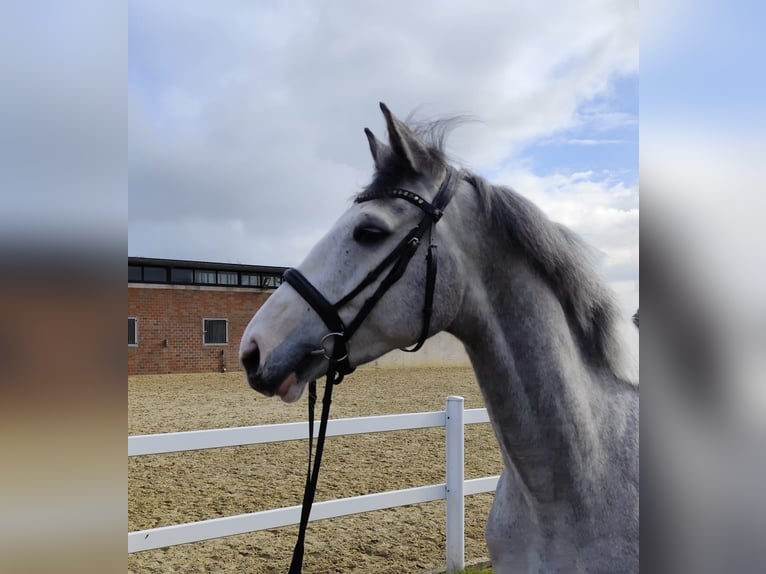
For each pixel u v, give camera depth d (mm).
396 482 4375
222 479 4508
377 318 1576
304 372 1589
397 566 3039
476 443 5766
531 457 1686
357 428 2865
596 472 1731
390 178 1598
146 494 4109
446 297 1599
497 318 1673
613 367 1817
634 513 1780
